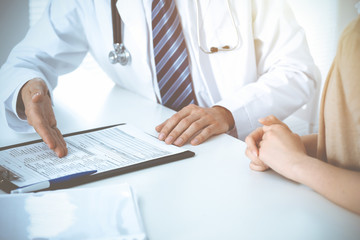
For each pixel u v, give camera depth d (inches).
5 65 43.9
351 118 21.2
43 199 21.1
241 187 24.0
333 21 100.5
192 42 46.4
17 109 37.7
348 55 20.0
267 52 48.8
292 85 44.6
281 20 47.7
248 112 40.9
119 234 18.1
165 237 18.9
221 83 48.6
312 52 100.7
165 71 45.6
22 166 26.3
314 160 22.7
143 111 40.6
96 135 32.5
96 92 48.3
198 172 26.2
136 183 24.6
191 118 33.6
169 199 22.6
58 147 28.5
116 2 44.9
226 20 46.6
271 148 24.8
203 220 20.3
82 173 24.5
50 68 47.1
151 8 44.3
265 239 18.6
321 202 22.0
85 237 17.8
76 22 50.3
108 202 20.9
